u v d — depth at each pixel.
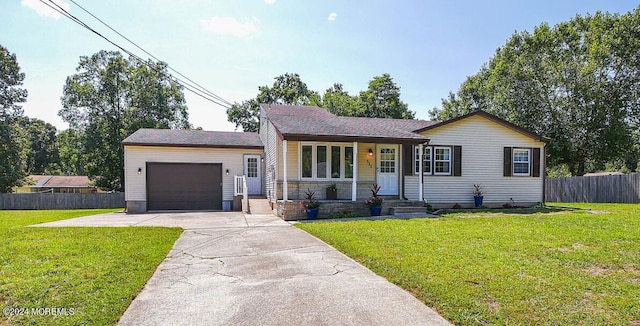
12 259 5.46
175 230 8.85
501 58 27.94
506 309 3.47
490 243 6.46
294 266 5.32
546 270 4.70
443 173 14.42
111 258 5.59
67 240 7.14
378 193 13.93
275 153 13.47
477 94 32.72
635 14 21.39
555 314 3.34
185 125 33.03
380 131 13.46
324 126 13.31
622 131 20.91
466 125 14.60
